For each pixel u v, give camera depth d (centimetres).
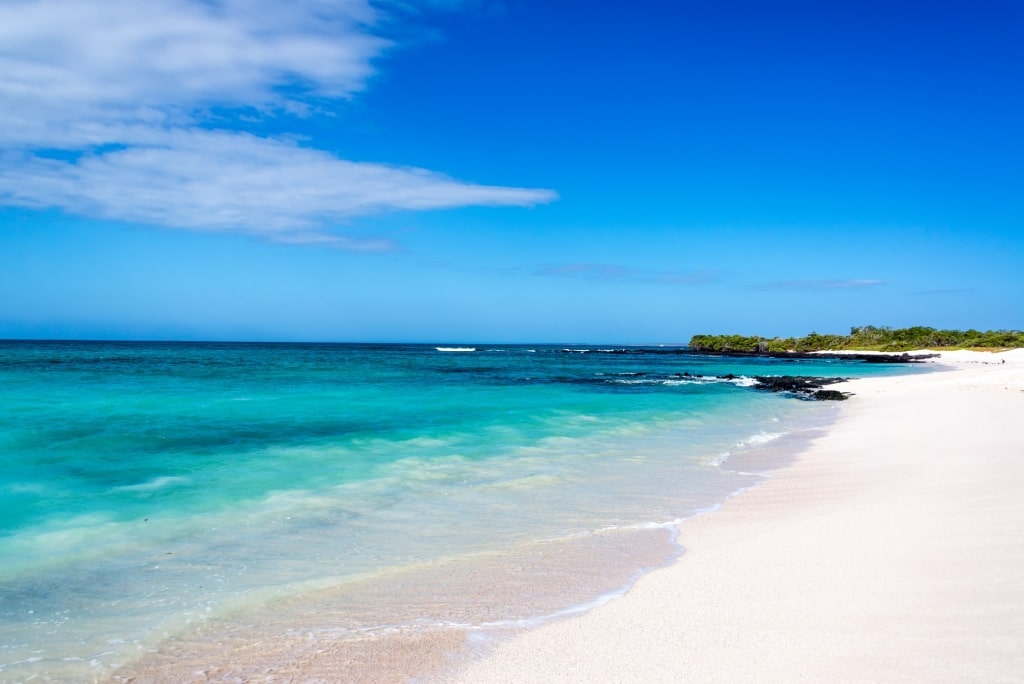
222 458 1552
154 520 1031
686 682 486
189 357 7938
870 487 1234
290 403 2808
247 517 1056
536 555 872
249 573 804
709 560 820
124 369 4884
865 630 555
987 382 3747
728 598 668
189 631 637
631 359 11450
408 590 744
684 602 667
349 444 1788
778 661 509
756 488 1307
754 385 4866
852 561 757
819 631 561
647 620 623
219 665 564
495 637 605
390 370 5953
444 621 650
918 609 592
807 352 14238
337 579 782
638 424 2405
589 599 703
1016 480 1128
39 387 3219
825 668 489
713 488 1309
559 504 1166
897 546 800
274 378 4472
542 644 582
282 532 979
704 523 1033
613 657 543
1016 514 898
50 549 887
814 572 730
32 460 1476
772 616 607
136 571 807
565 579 773
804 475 1427
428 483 1330
